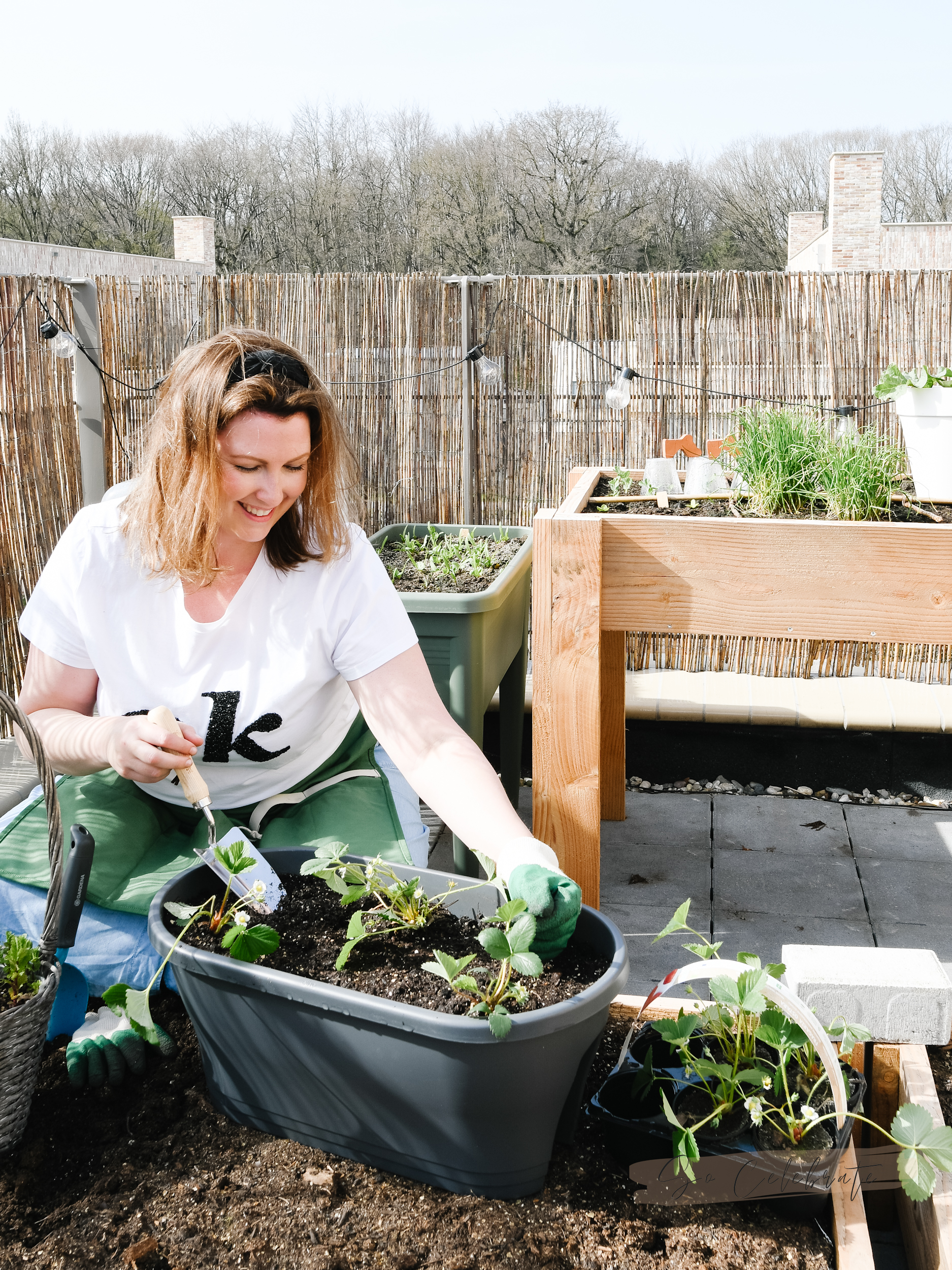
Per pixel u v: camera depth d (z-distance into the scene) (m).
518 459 3.93
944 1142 1.15
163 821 1.76
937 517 2.07
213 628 1.62
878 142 27.34
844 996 1.49
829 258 23.81
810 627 1.86
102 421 3.97
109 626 1.64
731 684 3.50
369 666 1.66
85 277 3.86
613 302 3.76
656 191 24.58
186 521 1.48
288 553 1.64
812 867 2.65
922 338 3.58
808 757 3.23
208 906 1.40
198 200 25.61
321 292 3.88
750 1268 1.14
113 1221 1.18
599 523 1.82
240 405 1.41
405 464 3.97
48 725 1.61
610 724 2.88
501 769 2.97
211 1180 1.24
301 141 25.19
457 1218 1.19
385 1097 1.20
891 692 3.38
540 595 1.86
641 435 3.83
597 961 1.30
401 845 1.69
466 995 1.21
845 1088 1.22
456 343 3.85
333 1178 1.24
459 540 3.15
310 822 1.75
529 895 1.23
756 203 25.91
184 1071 1.46
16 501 3.71
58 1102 1.40
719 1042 1.41
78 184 25.61
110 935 1.55
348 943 1.25
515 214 24.17
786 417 2.36
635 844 2.80
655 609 1.90
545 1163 1.23
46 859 1.62
